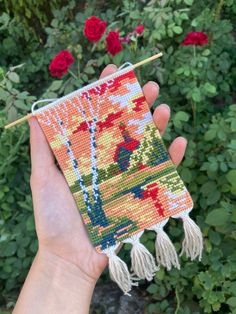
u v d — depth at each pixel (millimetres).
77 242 226
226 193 318
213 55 380
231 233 303
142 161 230
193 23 363
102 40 380
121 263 221
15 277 343
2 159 341
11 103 315
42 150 229
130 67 233
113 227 224
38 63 445
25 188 359
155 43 370
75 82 361
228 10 446
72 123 230
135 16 382
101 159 230
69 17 473
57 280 223
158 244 222
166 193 226
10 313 328
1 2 472
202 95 353
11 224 346
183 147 236
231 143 296
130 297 329
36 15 470
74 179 229
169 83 367
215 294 291
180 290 312
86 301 223
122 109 232
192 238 222
